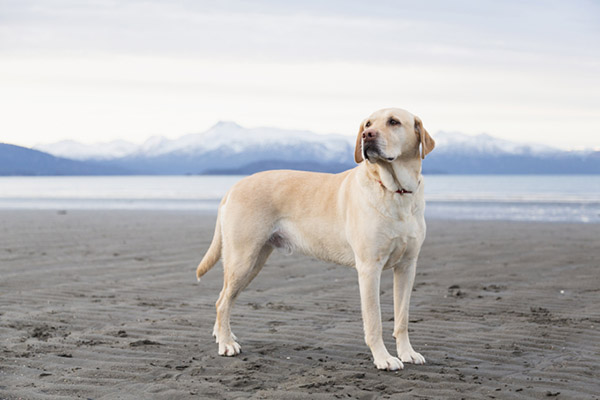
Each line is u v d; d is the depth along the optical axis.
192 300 6.28
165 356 4.30
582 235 11.91
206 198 31.91
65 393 3.50
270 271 8.12
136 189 55.19
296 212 4.66
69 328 5.07
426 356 4.34
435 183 73.06
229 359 4.25
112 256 9.26
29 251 9.65
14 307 5.85
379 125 4.08
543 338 4.74
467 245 10.54
